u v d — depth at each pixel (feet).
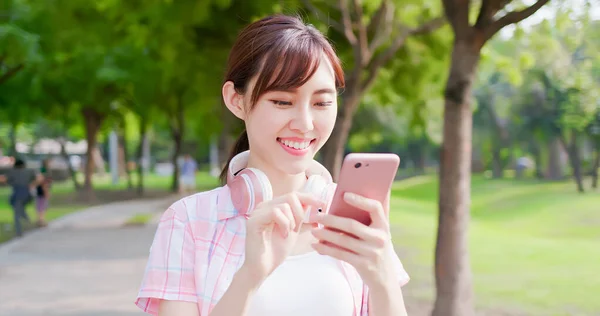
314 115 5.31
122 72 66.54
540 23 24.93
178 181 96.63
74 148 185.47
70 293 27.63
